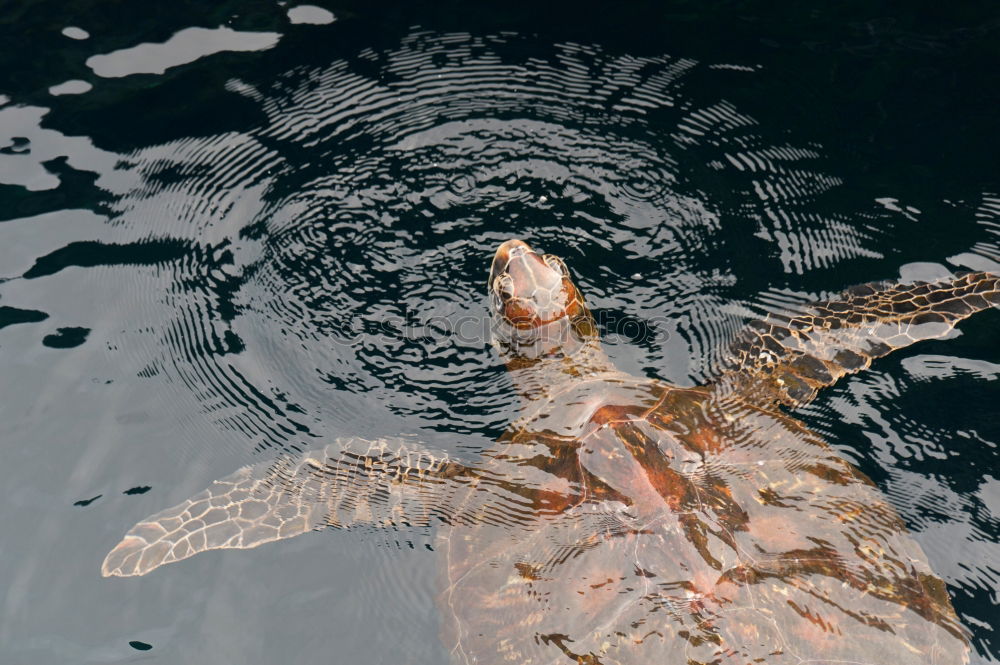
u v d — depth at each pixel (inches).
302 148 123.5
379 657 101.8
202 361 112.7
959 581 102.0
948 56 126.3
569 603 99.0
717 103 124.8
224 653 101.8
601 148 122.7
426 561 104.8
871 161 120.7
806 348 111.7
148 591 103.7
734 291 115.0
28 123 124.6
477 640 99.6
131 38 129.9
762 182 120.1
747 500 101.7
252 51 129.3
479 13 131.7
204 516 106.0
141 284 116.1
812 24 129.4
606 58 128.2
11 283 115.9
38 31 130.2
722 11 130.9
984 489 105.0
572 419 107.4
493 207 119.8
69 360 112.3
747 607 97.5
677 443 104.0
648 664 96.6
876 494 103.6
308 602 103.5
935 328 111.5
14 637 102.0
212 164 122.5
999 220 117.0
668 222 118.6
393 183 121.3
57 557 104.6
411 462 108.7
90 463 108.1
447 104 125.7
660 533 99.6
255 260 117.6
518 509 103.5
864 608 98.1
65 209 119.8
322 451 109.3
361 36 130.3
